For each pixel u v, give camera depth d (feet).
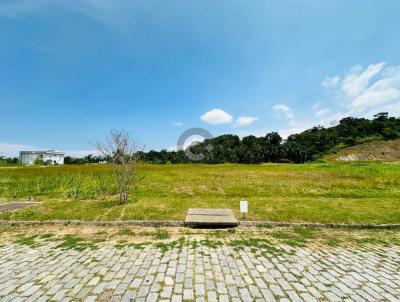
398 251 17.54
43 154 295.89
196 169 118.11
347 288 12.39
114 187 45.60
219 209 26.68
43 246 18.34
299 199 33.47
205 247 17.94
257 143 302.86
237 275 13.67
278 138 337.72
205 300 11.19
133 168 34.81
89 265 14.97
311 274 13.88
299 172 90.43
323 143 310.04
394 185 48.03
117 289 12.16
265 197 35.91
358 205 29.63
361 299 11.43
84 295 11.64
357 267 14.85
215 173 87.40
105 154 32.68
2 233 21.61
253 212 26.35
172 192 41.22
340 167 119.14
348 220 23.95
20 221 23.82
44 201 34.17
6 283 12.87
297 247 18.08
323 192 39.88
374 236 20.77
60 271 14.19
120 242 19.12
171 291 11.97
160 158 236.84
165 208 28.14
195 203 30.89
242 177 69.56
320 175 74.79
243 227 22.67
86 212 26.61
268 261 15.58
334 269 14.55
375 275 13.84
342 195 37.45
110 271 14.15
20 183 54.90
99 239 19.81
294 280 13.16
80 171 94.84
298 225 22.94
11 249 17.80
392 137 292.20
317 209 27.61
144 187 46.52
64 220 23.93
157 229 22.17
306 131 383.65
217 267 14.66
